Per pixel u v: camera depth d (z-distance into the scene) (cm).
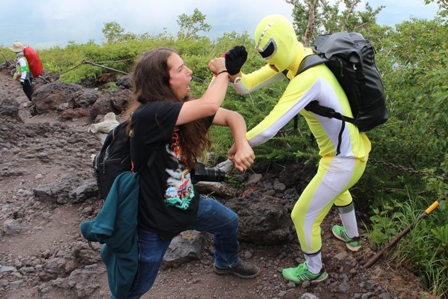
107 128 402
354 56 270
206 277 345
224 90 243
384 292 315
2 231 435
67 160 605
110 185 255
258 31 273
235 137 258
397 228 366
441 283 313
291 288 327
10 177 559
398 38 420
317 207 300
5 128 698
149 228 244
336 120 276
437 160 400
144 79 234
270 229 357
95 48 1309
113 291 248
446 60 337
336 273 337
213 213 280
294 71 284
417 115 386
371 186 411
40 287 350
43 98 980
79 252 373
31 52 1109
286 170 450
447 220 360
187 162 248
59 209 466
